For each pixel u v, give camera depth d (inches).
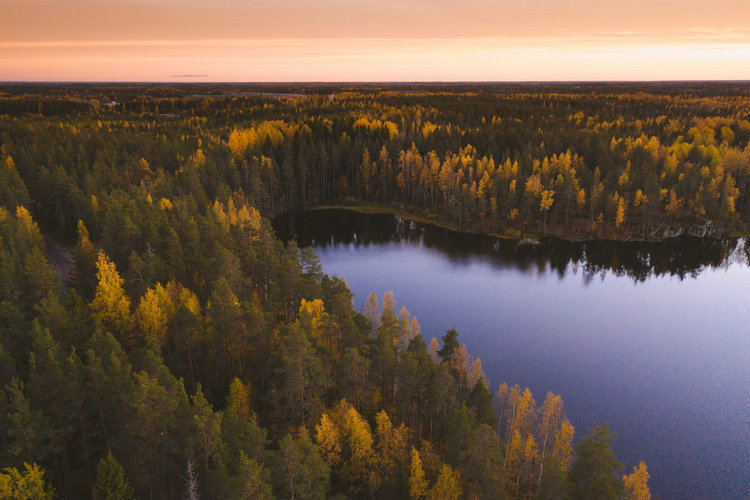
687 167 5772.6
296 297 2551.7
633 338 3378.4
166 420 1312.7
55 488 1331.2
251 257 2881.4
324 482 1317.7
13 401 1316.4
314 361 1663.4
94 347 1627.7
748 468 2188.7
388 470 1518.2
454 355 2369.6
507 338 3353.8
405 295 4028.1
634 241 5270.7
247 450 1305.4
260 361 1982.0
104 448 1534.2
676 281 4397.1
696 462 2222.0
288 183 6456.7
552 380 2866.6
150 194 4256.9
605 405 2632.9
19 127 6953.7
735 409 2598.4
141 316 1996.8
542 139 7081.7
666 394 2733.8
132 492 1182.3
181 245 2920.8
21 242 2763.3
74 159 5364.2
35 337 1594.5
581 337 3380.9
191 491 1193.4
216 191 5172.2
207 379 1978.3
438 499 1346.0
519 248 5152.6
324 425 1493.6
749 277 4488.2
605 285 4303.6
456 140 7253.9
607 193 5433.1
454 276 4446.4
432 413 1897.1
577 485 1435.8
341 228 5772.6
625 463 2206.0
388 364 1929.1
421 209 6333.7
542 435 2021.4
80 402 1400.1
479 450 1503.4
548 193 5423.2
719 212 5472.4
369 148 6973.4
